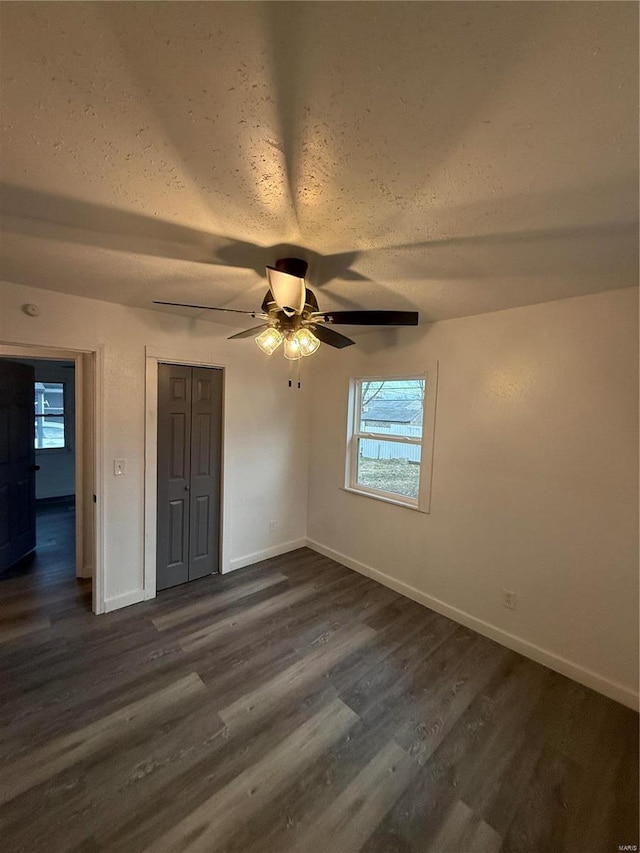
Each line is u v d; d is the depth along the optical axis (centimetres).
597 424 214
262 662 229
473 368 267
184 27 69
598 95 79
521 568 245
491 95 81
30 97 85
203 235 151
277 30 69
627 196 116
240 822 141
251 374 350
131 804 146
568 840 139
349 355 357
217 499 341
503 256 164
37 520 489
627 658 206
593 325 213
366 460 361
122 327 271
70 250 168
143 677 213
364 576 346
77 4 65
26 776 154
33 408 384
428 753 172
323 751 171
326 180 113
